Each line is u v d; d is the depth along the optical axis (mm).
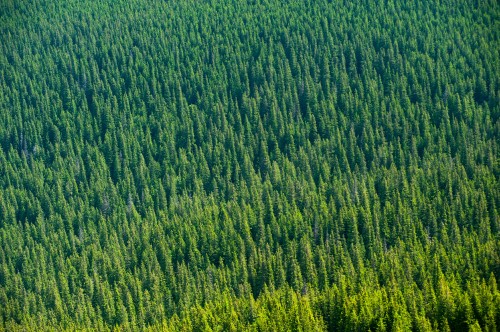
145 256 166625
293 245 162375
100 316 154875
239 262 161000
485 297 133750
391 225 167750
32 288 166750
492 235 162375
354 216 166250
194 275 162125
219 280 158625
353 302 138000
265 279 156125
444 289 136125
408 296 138125
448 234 164375
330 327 138750
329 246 161625
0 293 163375
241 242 165250
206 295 154500
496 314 131625
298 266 155625
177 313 154500
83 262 166000
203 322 142875
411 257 154500
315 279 153375
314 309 140375
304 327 135500
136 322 153625
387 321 134375
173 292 159375
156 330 145750
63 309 159250
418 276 149250
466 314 132625
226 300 147125
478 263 149500
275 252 163750
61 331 151500
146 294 156375
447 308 134625
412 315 134000
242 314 144000
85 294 161250
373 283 147625
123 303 157625
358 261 156375
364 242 164000
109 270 165625
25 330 153625
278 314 138750
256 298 155375
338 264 156375
